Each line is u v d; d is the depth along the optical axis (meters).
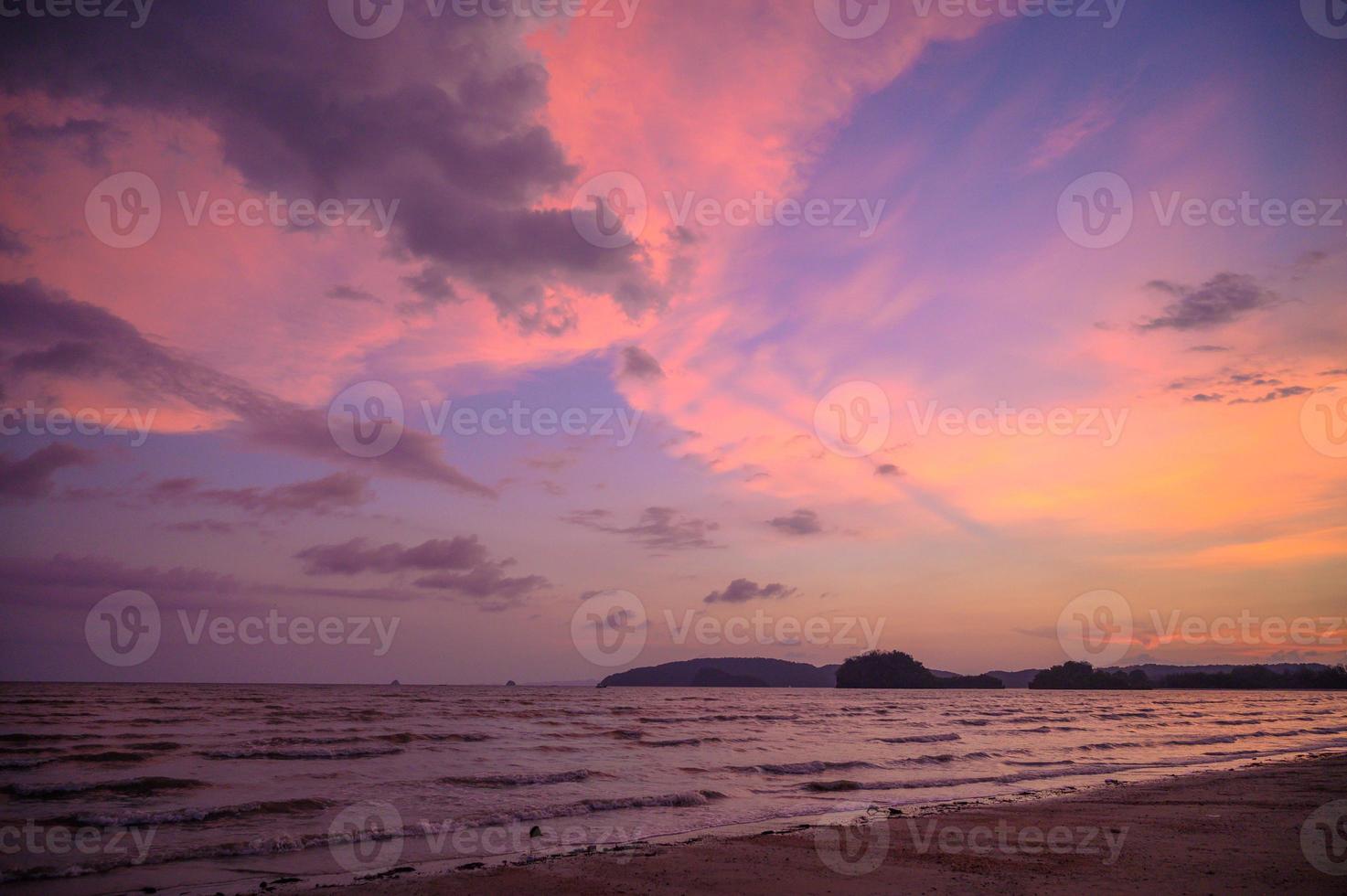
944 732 38.81
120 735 28.53
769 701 87.38
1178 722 50.19
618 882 9.65
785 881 9.59
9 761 20.73
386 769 20.97
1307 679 186.12
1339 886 8.77
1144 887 8.87
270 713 42.41
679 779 20.77
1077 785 19.80
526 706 60.28
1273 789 17.73
